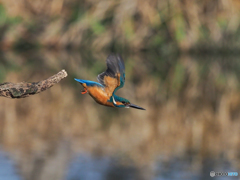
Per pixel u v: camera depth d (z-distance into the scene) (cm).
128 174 811
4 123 1243
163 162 895
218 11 3080
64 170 828
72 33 3173
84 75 2080
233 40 3136
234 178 800
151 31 3088
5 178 783
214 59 3059
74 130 1166
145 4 3006
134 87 1925
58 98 1692
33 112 1416
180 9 3022
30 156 903
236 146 1026
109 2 3041
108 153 948
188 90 1892
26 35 3256
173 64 2795
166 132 1168
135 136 1103
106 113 1434
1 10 3147
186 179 782
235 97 1738
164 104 1588
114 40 3111
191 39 3064
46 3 3195
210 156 938
